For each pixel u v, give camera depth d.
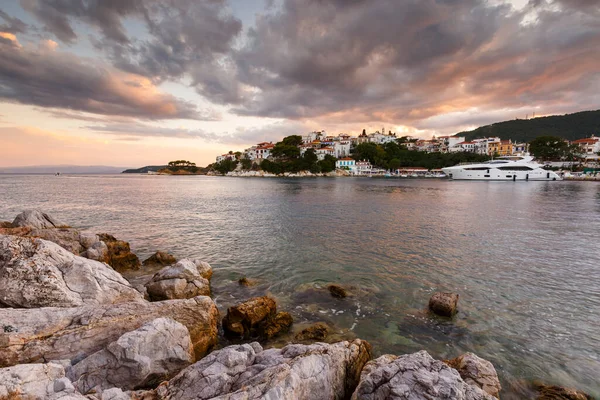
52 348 7.81
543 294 14.10
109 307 9.69
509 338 10.59
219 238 25.61
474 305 13.06
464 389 6.21
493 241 24.00
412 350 9.93
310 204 49.09
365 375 7.41
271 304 11.91
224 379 6.88
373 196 62.06
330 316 12.20
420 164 185.25
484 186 91.62
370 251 21.42
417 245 22.94
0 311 8.66
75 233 19.59
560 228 28.70
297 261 19.30
